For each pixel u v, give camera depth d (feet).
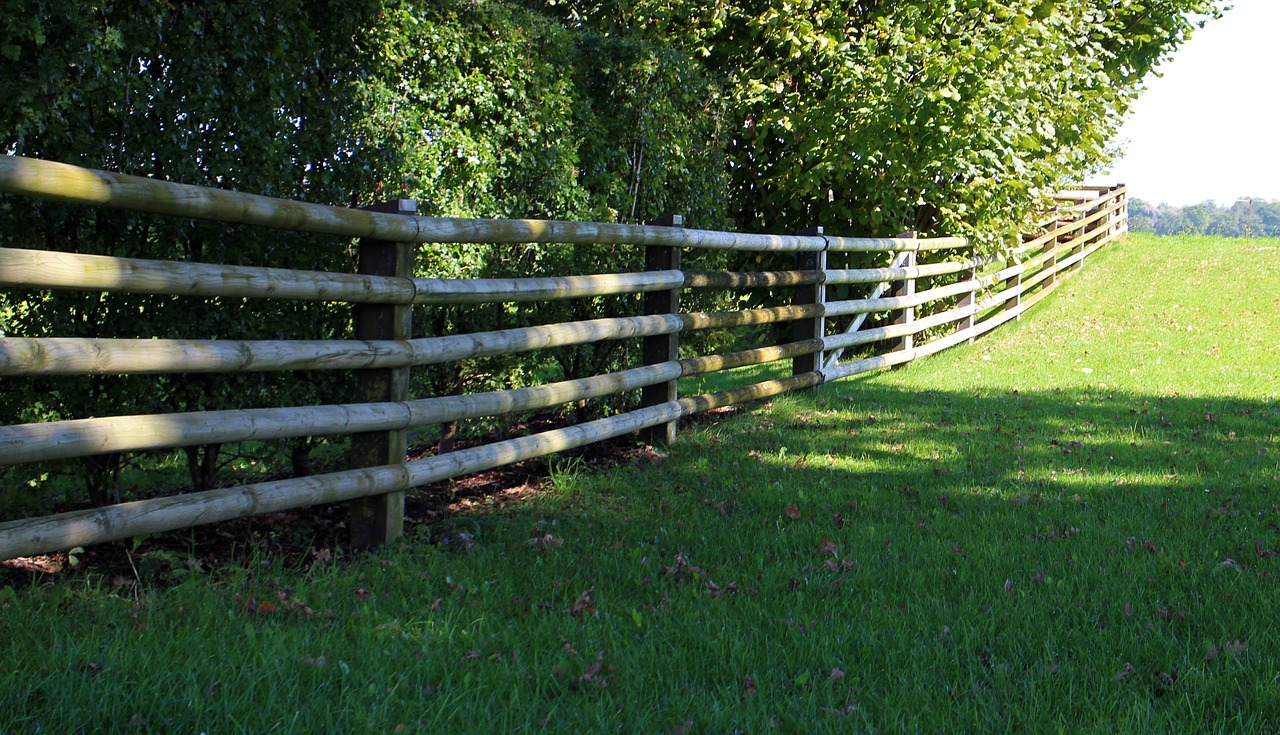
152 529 11.48
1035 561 13.50
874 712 9.04
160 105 13.06
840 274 30.63
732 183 38.99
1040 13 38.70
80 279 10.53
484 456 16.62
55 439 10.46
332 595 11.90
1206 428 23.65
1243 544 14.25
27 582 12.26
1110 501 16.90
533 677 9.58
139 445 11.34
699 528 15.34
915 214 40.81
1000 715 8.94
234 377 14.39
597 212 23.13
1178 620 11.30
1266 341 38.78
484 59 19.30
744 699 9.26
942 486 18.04
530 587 12.48
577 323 19.35
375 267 14.98
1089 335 41.98
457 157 18.51
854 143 34.60
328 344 13.76
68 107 11.94
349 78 16.63
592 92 24.39
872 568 13.11
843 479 18.58
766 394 26.73
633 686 9.46
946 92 32.94
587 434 19.36
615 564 13.42
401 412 14.84
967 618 11.27
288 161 15.11
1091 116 42.65
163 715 8.31
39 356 10.21
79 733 7.97
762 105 36.86
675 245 22.40
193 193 11.61
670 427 22.53
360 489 14.03
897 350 36.24
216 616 10.78
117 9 12.63
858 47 35.27
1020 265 47.26
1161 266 59.77
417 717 8.66
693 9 35.60
